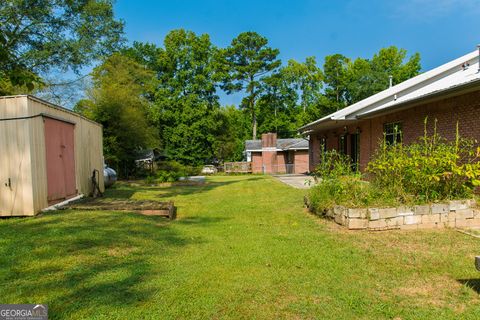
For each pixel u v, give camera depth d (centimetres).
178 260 423
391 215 590
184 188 1504
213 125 3603
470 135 867
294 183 1536
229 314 282
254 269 391
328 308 294
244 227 636
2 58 354
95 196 1048
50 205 759
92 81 2641
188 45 3612
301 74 4459
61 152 833
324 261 421
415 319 275
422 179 654
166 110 3478
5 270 360
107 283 333
